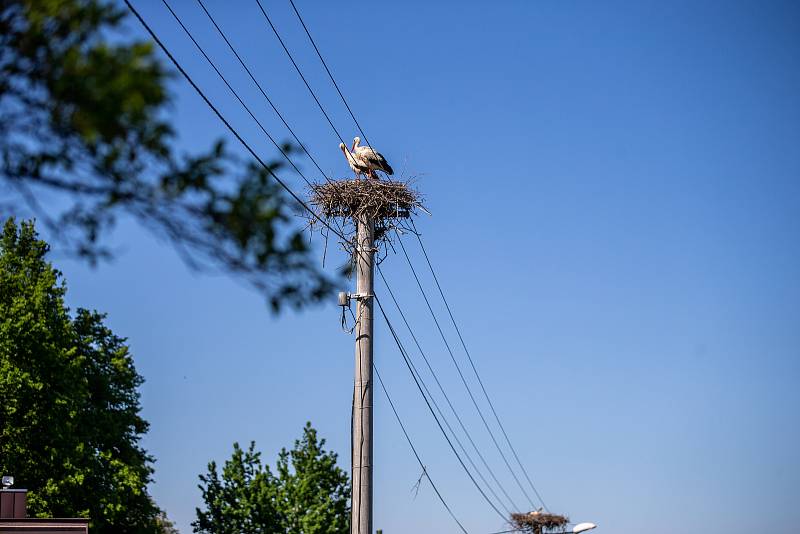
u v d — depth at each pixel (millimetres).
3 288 38250
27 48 5512
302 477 31312
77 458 36656
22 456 36312
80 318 40938
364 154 24094
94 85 5359
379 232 22141
